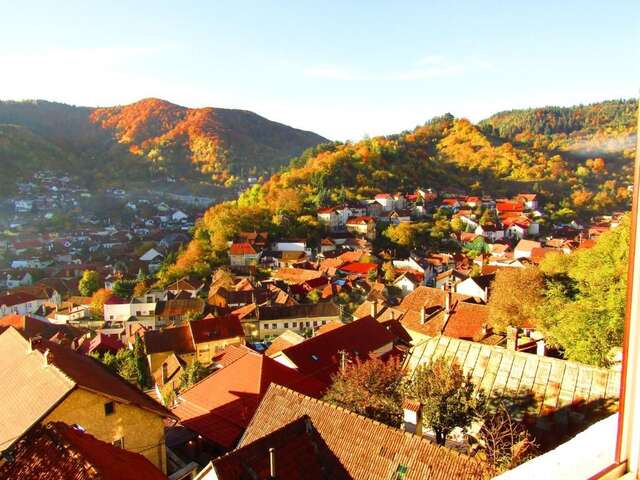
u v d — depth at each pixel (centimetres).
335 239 10888
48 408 1716
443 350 1995
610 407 1542
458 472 1319
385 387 1948
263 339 5947
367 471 1447
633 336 236
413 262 8744
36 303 9050
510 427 1472
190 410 2508
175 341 4925
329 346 3300
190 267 9188
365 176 14550
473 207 13300
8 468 1445
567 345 2245
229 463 1438
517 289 3008
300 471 1495
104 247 14212
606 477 243
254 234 10425
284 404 1759
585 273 2442
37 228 16412
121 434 1948
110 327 7275
